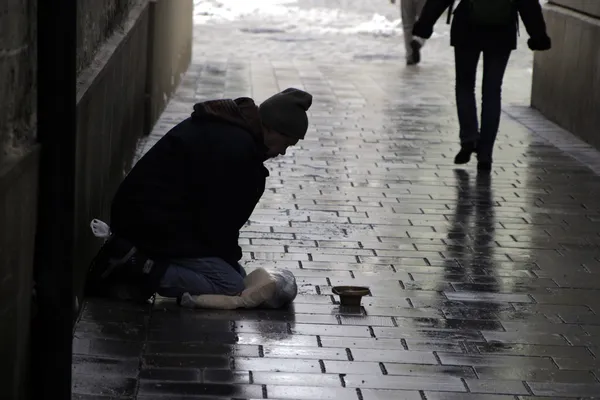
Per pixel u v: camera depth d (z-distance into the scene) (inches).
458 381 352.8
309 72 1126.4
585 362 375.2
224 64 1148.5
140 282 410.3
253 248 496.4
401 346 382.3
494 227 554.9
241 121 409.4
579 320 418.9
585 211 595.5
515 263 493.0
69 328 309.6
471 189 638.5
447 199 611.5
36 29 301.3
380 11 1754.4
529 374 362.0
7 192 267.4
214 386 339.9
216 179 405.1
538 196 626.8
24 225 288.4
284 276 419.2
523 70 1211.2
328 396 335.9
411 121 863.7
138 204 410.3
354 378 351.6
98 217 446.6
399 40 1450.5
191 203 412.5
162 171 411.8
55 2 297.1
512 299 441.4
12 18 275.4
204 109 411.2
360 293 423.8
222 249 414.9
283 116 405.4
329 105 923.4
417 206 593.0
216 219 410.0
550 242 530.9
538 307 432.8
